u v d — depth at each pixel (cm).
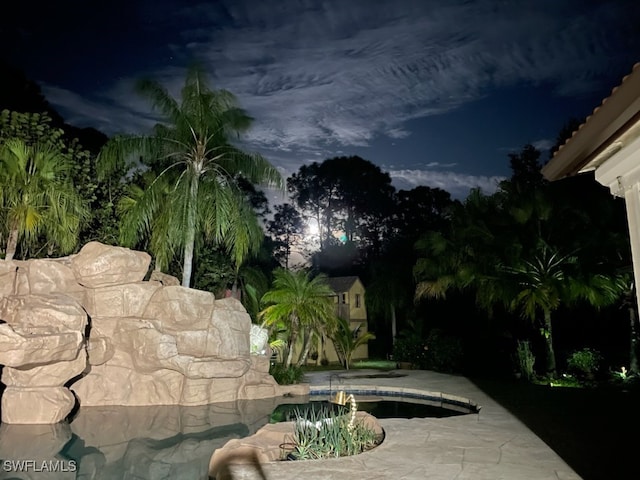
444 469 713
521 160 3188
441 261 2033
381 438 946
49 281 1416
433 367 2206
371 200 5250
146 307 1507
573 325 2023
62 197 1664
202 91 1886
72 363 1239
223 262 2325
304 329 2103
